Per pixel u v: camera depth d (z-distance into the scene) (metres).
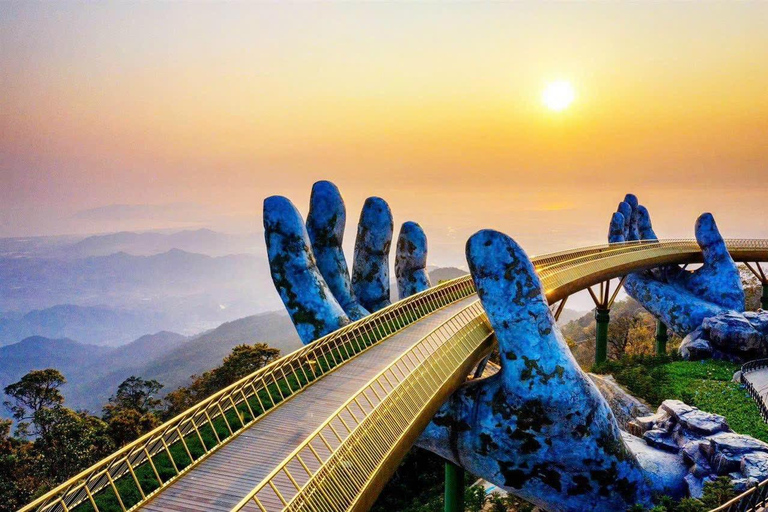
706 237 49.94
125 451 13.26
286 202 30.39
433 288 33.88
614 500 23.44
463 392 24.69
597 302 46.84
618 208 56.22
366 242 37.44
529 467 23.47
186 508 13.65
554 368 22.94
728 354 40.28
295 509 12.45
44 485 39.25
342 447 14.58
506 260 23.55
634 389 36.38
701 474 23.84
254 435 17.56
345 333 24.17
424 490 32.56
